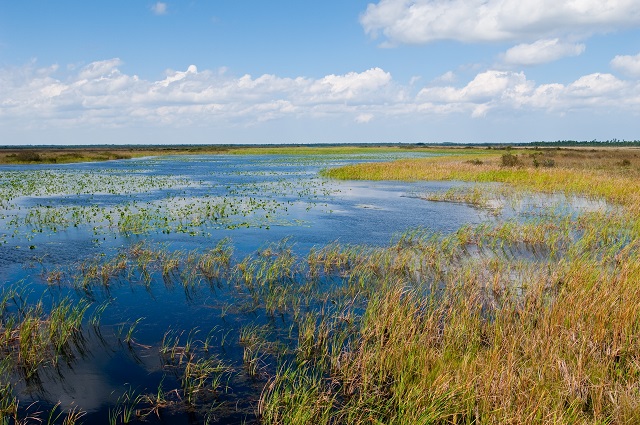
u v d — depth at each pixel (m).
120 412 6.54
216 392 7.04
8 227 19.17
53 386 7.17
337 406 6.65
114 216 22.09
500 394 6.18
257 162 77.75
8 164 69.00
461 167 45.59
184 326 9.41
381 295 10.90
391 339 7.89
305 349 8.28
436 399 6.18
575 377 6.48
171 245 16.25
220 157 100.00
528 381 6.50
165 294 11.27
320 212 23.55
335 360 7.65
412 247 15.73
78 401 6.78
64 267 13.36
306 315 9.94
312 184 38.25
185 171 55.28
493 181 37.22
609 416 5.89
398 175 42.12
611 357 7.21
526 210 23.44
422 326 8.66
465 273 11.95
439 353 7.50
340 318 9.62
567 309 8.64
